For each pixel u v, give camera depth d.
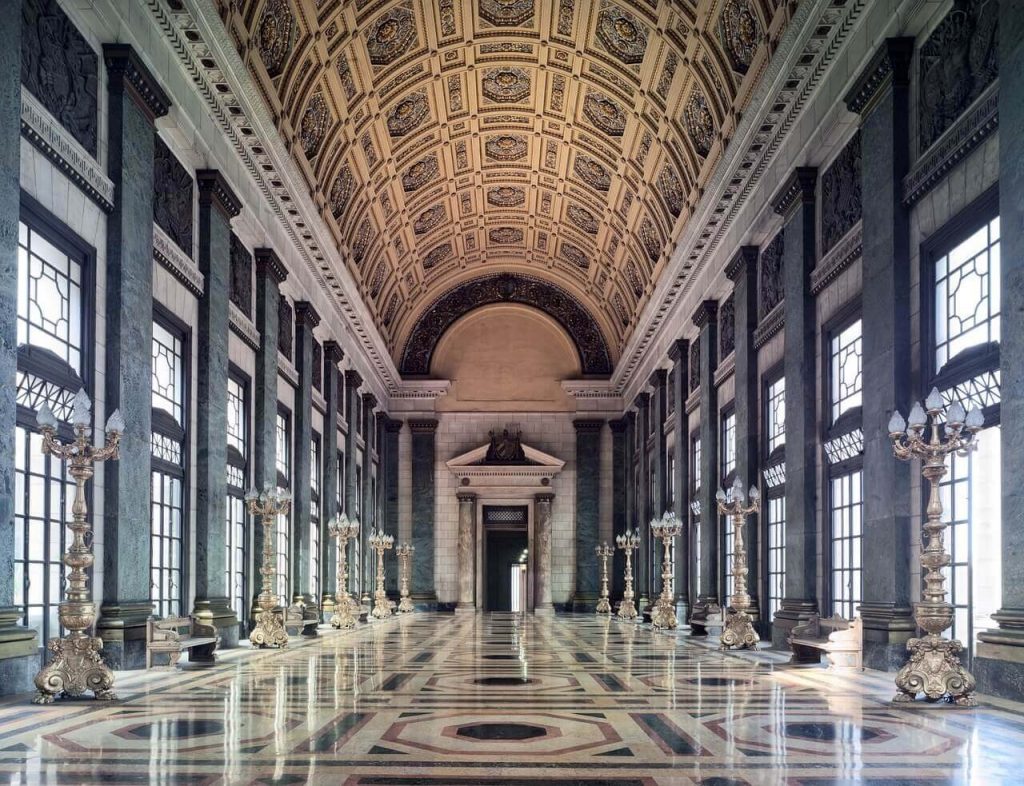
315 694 11.21
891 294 13.89
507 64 28.69
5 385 10.48
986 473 11.91
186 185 17.83
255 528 21.98
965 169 12.19
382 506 42.69
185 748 7.60
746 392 22.55
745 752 7.47
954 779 6.46
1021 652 9.91
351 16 23.11
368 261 35.19
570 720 9.19
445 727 8.72
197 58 16.42
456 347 45.72
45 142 12.00
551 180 36.09
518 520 44.94
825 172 18.11
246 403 21.80
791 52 16.58
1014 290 10.34
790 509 18.83
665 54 24.14
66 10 12.88
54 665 10.45
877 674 13.55
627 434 43.44
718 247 25.34
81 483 10.83
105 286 13.91
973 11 12.02
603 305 44.56
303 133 24.22
